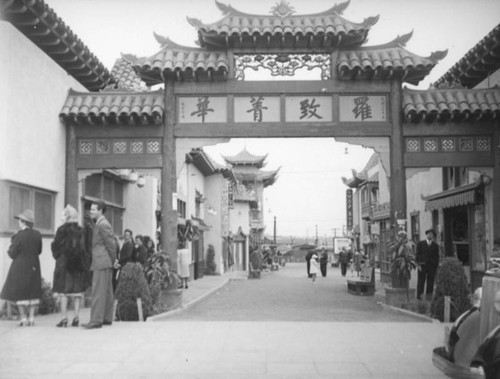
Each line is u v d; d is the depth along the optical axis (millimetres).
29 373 6652
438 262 13992
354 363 7176
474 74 14781
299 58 13805
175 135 13703
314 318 12125
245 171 50781
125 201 19547
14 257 9750
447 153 13508
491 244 13898
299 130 13602
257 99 13742
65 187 13703
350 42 13711
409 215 21969
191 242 28047
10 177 10930
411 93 13734
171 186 13625
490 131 13461
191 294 18531
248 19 13781
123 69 21859
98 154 13836
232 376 6527
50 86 12977
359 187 45281
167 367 6945
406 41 13914
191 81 13742
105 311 10031
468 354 6238
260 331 9445
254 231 50438
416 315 11789
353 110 13664
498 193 13305
